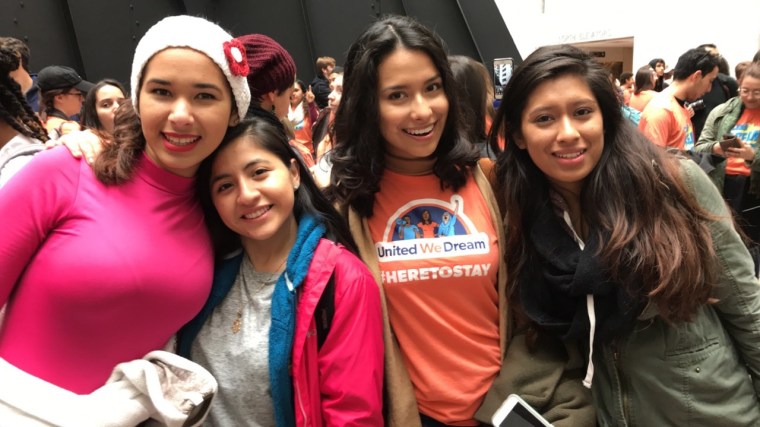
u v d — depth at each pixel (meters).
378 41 1.37
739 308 1.33
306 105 5.21
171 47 1.08
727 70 5.02
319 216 1.40
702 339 1.32
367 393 1.29
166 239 1.20
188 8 5.11
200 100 1.12
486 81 2.09
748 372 1.40
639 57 9.34
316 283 1.30
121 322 1.16
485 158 1.67
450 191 1.54
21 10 4.35
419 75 1.38
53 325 1.12
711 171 3.16
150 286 1.15
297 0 5.52
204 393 1.18
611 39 9.80
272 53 1.96
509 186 1.47
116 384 1.17
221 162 1.27
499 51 5.79
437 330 1.46
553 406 1.44
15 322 1.13
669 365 1.31
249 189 1.26
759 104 3.38
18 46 2.53
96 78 4.69
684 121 3.71
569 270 1.35
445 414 1.46
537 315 1.43
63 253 1.10
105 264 1.10
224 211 1.30
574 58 1.32
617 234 1.25
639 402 1.36
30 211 1.09
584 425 1.39
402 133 1.42
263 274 1.37
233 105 1.23
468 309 1.48
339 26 5.59
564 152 1.31
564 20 10.62
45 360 1.13
